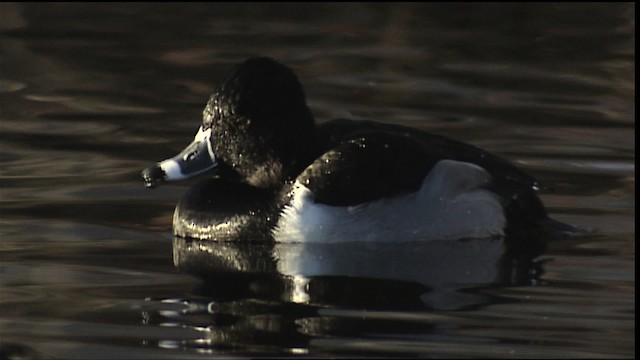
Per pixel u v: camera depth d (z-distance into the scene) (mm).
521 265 10789
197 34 19797
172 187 13055
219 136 11805
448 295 9984
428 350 8789
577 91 17062
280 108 11688
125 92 16922
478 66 18297
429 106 16297
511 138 14859
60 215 12078
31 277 10414
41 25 20172
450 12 21016
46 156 14016
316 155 11758
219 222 11586
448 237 11484
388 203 11445
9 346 8906
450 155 11711
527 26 20297
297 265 10820
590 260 10891
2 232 11555
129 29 20062
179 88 17125
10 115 15742
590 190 12883
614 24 20406
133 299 9898
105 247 11258
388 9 21234
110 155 14078
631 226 11820
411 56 18766
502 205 11602
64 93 16812
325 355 8695
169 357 8688
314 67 18125
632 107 16328
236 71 11805
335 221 11406
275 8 21469
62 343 8961
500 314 9547
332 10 21234
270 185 11773
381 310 9641
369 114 15883
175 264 10836
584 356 8711
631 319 9445
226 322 9367
